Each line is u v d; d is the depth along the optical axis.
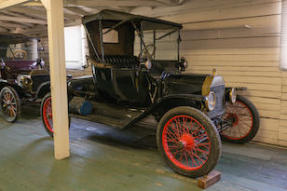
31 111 5.87
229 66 3.83
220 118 3.30
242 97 3.60
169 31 3.66
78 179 2.65
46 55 6.86
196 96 2.75
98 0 4.21
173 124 2.83
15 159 3.15
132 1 4.14
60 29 2.97
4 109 5.10
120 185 2.54
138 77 3.26
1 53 5.54
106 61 3.66
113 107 3.73
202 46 4.07
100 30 3.38
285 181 2.62
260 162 3.08
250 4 3.55
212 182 2.55
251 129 3.53
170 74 3.34
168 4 4.19
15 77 5.27
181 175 2.73
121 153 3.38
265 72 3.53
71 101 3.83
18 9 4.69
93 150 3.48
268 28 3.44
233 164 3.02
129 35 3.82
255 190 2.45
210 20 3.92
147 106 3.48
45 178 2.67
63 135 3.15
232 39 3.76
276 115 3.51
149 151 3.47
